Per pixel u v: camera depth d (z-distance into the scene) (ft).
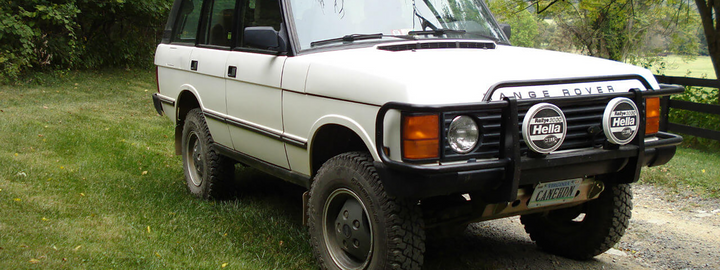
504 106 9.11
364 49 11.59
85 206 14.97
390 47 11.63
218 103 15.07
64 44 41.42
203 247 12.59
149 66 51.65
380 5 12.91
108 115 30.40
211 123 15.61
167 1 48.47
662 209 17.57
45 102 32.22
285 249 12.79
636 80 11.05
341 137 11.87
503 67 10.19
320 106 11.13
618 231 12.37
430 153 8.91
